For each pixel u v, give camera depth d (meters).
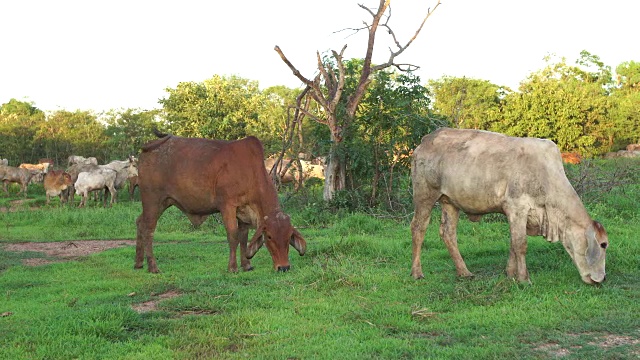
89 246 12.20
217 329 5.72
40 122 58.44
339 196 14.85
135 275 8.79
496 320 5.71
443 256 8.99
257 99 29.06
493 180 7.08
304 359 4.89
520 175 6.93
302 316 6.14
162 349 5.18
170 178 8.91
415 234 7.80
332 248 9.53
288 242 8.38
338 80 15.66
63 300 7.25
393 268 8.38
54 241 13.15
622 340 5.15
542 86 42.25
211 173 8.68
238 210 8.75
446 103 46.12
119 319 5.86
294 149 18.56
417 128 14.86
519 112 40.97
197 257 10.27
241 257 8.96
